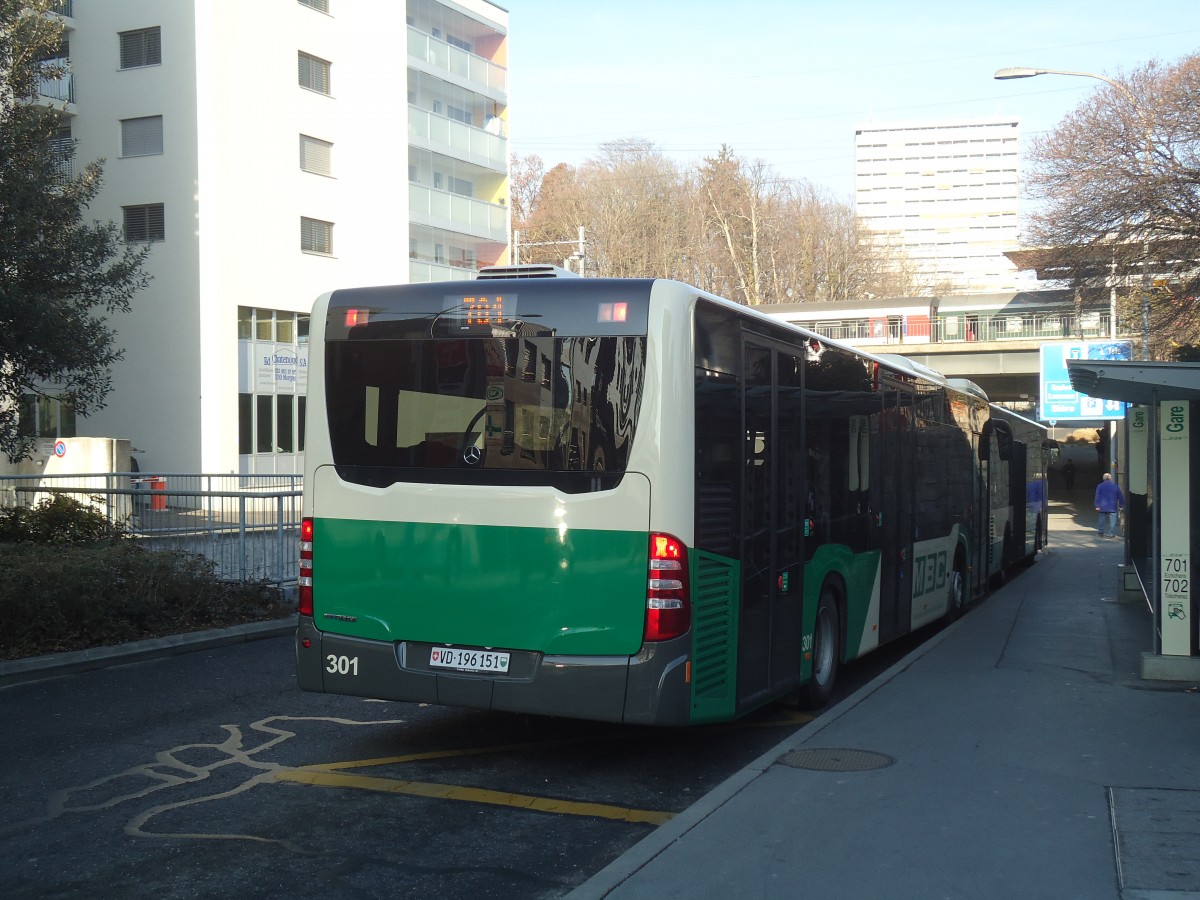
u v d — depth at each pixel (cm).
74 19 3425
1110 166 3028
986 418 1756
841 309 6216
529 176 8150
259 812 616
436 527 694
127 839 569
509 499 676
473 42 4841
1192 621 948
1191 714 812
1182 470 947
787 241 8125
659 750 773
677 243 7806
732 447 720
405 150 4156
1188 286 3002
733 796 607
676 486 654
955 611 1466
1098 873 491
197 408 3291
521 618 670
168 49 3331
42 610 1052
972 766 668
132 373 3362
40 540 1379
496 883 513
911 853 518
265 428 3488
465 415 695
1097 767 666
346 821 602
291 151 3588
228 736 792
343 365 732
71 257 1562
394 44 4112
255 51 3456
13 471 2859
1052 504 5947
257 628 1227
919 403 1265
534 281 691
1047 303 5778
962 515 1522
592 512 659
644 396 657
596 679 650
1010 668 1011
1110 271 3178
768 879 487
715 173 8138
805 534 855
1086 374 887
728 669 707
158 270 3341
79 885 505
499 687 672
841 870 496
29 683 970
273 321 3516
